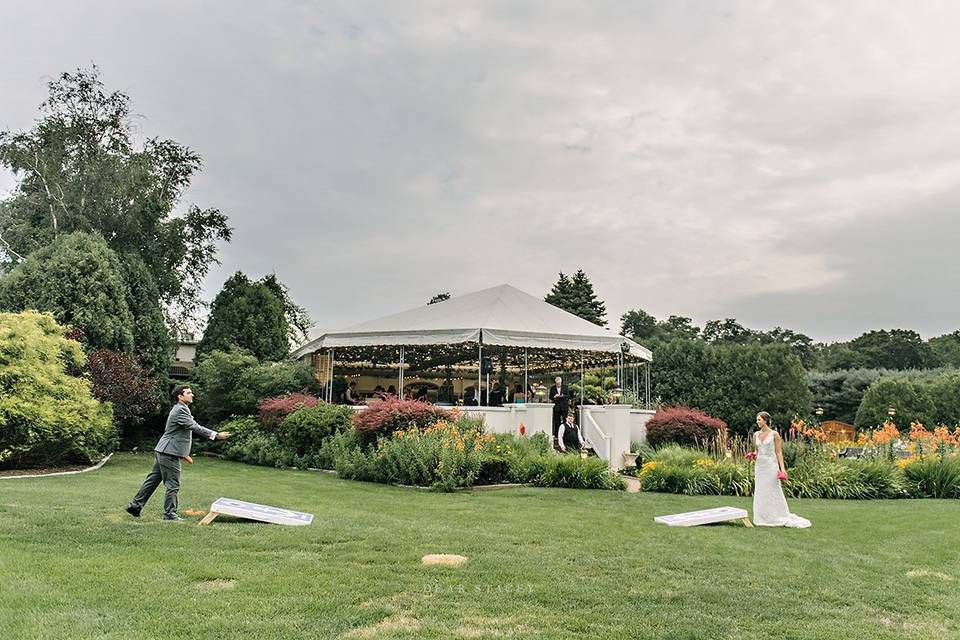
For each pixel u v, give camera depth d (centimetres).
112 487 1153
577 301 5909
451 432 1521
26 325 1474
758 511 1068
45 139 2481
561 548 802
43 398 1405
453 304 2405
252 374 2239
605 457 1950
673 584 654
